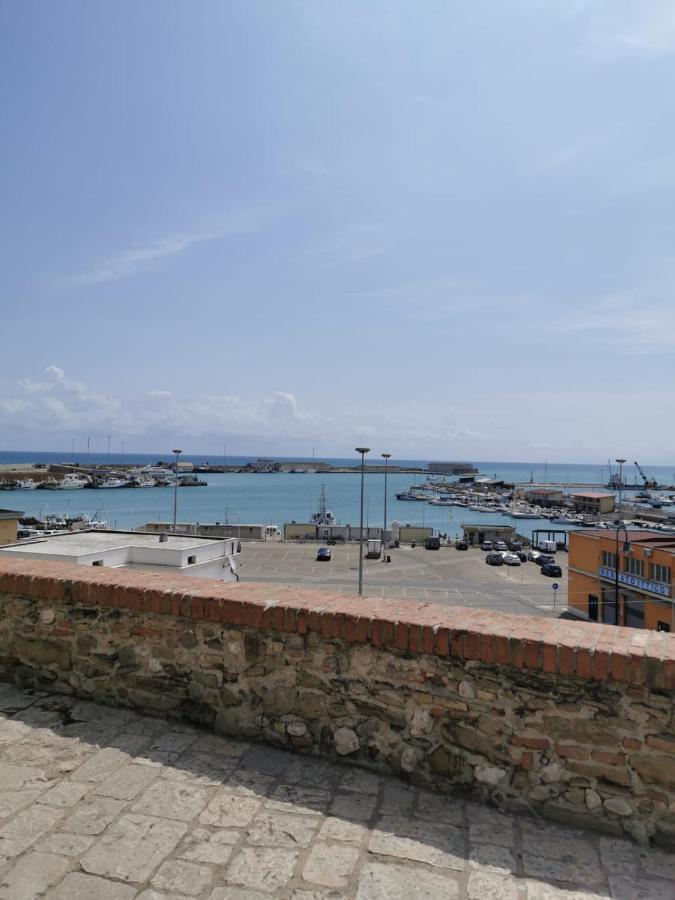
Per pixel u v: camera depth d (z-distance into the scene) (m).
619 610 38.19
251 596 4.37
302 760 3.95
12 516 39.47
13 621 5.05
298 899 2.65
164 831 3.11
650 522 117.69
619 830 3.27
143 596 4.51
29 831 3.08
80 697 4.78
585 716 3.38
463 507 169.38
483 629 3.64
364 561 65.38
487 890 2.77
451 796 3.61
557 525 127.62
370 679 3.87
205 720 4.32
